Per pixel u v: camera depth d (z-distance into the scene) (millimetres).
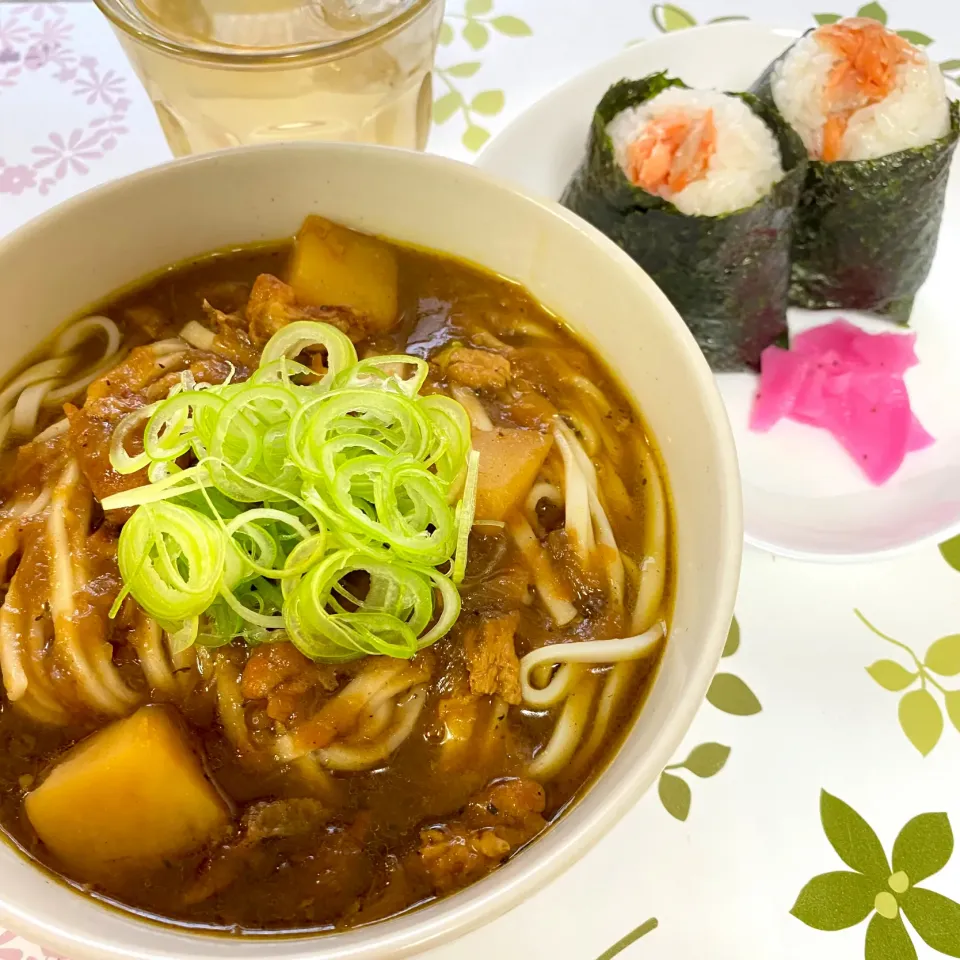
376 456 208
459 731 213
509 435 237
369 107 289
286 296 244
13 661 210
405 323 256
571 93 322
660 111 299
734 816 229
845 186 294
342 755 212
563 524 238
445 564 226
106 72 327
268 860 204
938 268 318
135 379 235
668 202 285
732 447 208
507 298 253
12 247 224
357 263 250
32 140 313
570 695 219
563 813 209
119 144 313
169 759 199
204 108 281
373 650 208
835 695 243
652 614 226
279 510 211
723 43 333
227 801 207
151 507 204
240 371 242
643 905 219
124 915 194
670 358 223
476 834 202
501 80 337
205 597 199
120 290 246
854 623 254
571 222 233
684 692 188
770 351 309
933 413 299
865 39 305
